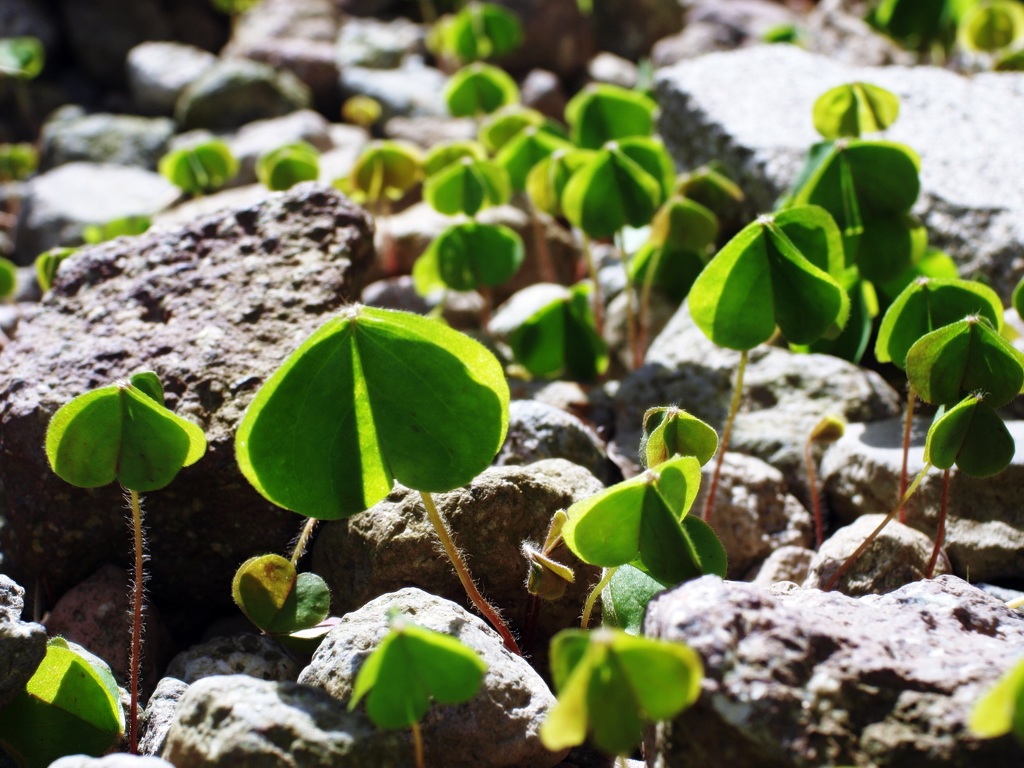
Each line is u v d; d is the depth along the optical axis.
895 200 0.19
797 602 0.14
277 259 0.19
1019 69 0.29
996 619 0.13
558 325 0.21
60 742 0.14
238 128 0.41
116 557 0.17
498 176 0.23
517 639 0.16
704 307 0.15
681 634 0.12
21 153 0.38
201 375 0.17
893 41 0.39
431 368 0.13
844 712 0.12
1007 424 0.18
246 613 0.15
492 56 0.45
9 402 0.17
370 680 0.12
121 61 0.47
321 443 0.13
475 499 0.16
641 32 0.49
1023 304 0.18
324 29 0.48
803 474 0.19
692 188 0.23
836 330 0.16
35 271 0.30
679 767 0.12
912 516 0.17
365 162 0.25
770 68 0.28
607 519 0.13
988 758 0.12
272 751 0.12
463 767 0.13
